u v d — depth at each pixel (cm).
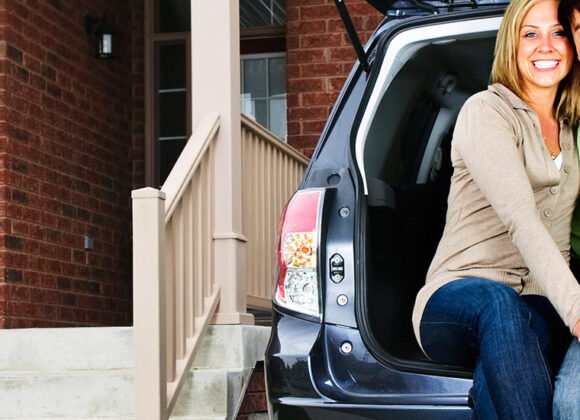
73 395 495
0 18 688
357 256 308
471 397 259
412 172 351
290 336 310
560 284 240
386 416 289
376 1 346
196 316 500
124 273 836
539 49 277
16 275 677
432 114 353
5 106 681
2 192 672
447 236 279
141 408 435
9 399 502
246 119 575
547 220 277
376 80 333
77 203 767
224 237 528
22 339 525
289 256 317
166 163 875
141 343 438
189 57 880
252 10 873
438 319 267
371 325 307
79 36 787
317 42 807
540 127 276
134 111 877
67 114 762
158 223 442
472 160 266
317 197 320
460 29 336
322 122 802
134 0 886
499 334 248
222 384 475
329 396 299
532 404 242
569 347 252
